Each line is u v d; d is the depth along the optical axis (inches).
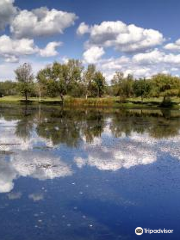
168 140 1207.6
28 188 617.3
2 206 527.8
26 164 791.1
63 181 666.2
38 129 1446.9
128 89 4274.1
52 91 4136.3
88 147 1029.8
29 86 4411.9
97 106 3742.6
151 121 1957.4
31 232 442.0
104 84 4505.4
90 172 738.8
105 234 443.8
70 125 1640.0
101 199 571.5
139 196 593.0
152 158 893.2
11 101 4687.5
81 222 478.3
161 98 4965.6
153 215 510.9
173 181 686.5
